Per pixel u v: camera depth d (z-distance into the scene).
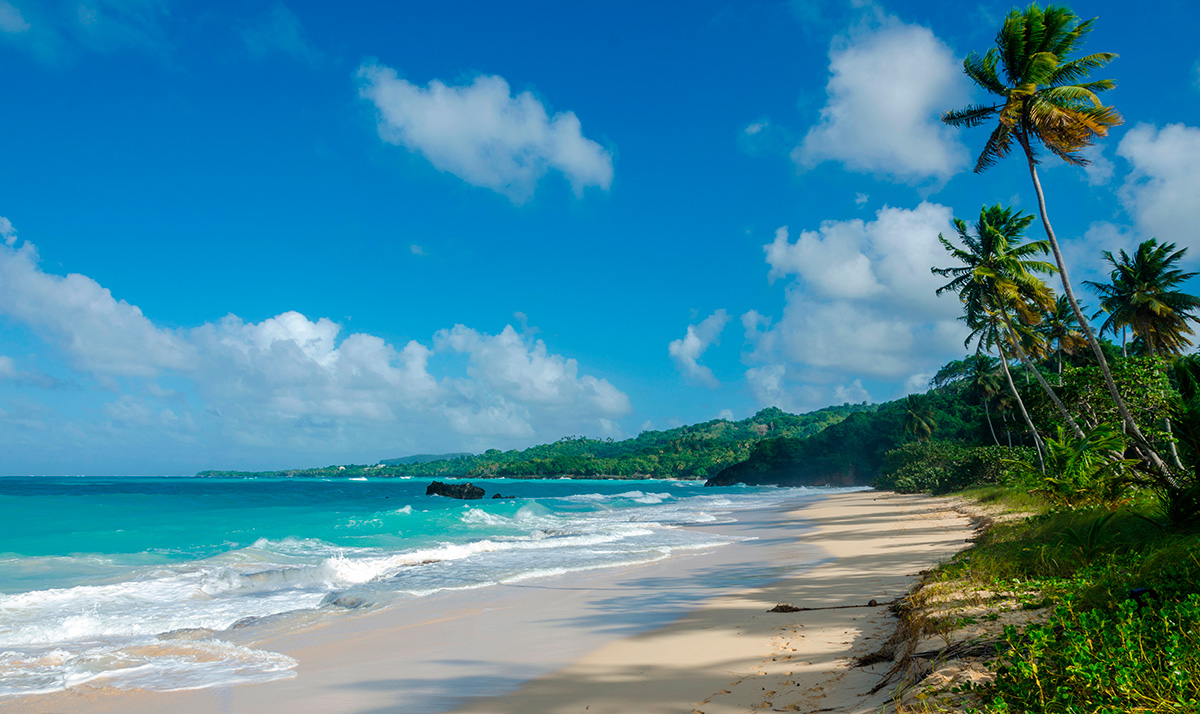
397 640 9.23
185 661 8.13
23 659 8.21
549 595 12.60
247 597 12.59
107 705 6.60
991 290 28.14
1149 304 33.59
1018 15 19.14
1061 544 9.76
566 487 129.00
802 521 30.83
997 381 57.12
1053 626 5.00
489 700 6.48
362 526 25.95
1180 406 10.88
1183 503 9.65
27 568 14.51
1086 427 26.38
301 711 6.33
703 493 87.94
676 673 6.93
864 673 6.05
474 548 19.67
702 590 12.53
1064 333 36.56
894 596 10.38
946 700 4.27
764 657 7.21
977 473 44.88
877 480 72.12
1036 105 18.83
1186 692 3.51
